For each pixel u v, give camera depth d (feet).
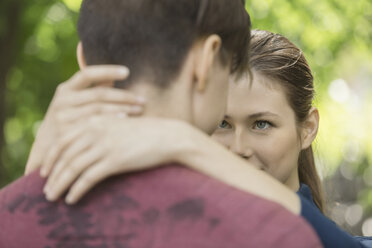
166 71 3.79
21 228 3.80
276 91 6.03
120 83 3.80
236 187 3.75
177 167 3.68
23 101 26.11
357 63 28.68
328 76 23.56
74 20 22.67
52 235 3.71
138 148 3.61
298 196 4.21
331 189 9.41
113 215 3.62
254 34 6.36
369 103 30.37
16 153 28.19
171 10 3.80
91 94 3.69
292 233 3.41
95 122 3.65
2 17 21.90
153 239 3.52
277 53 6.13
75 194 3.64
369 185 35.55
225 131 6.06
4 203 3.92
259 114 5.96
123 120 3.67
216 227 3.45
